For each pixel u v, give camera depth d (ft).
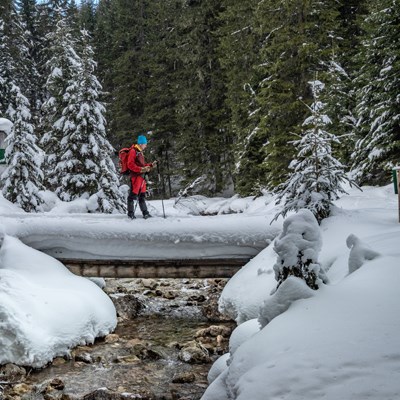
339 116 59.62
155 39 106.73
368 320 12.23
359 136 57.52
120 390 21.59
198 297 38.29
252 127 70.38
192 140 88.02
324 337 11.82
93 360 25.58
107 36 130.72
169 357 25.75
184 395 20.77
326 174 30.94
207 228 33.86
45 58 126.52
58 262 35.12
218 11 83.15
